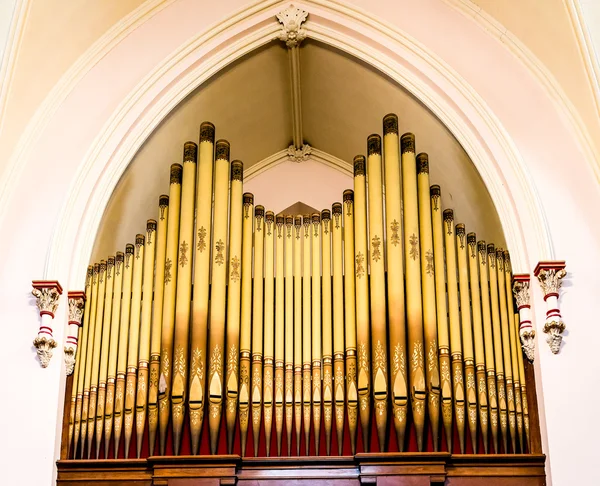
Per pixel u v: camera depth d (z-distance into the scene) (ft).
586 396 21.65
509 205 24.17
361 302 23.41
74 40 25.75
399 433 21.84
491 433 22.26
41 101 25.71
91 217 24.72
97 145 25.44
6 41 23.63
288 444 22.31
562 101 25.14
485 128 25.12
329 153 30.45
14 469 21.67
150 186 27.12
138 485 21.89
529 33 25.39
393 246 23.84
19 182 24.91
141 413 22.62
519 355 22.85
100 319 23.88
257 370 22.94
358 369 22.68
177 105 26.30
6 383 22.50
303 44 27.04
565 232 23.57
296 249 24.77
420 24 26.37
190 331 23.36
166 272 24.06
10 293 23.50
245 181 30.30
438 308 23.35
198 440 22.15
